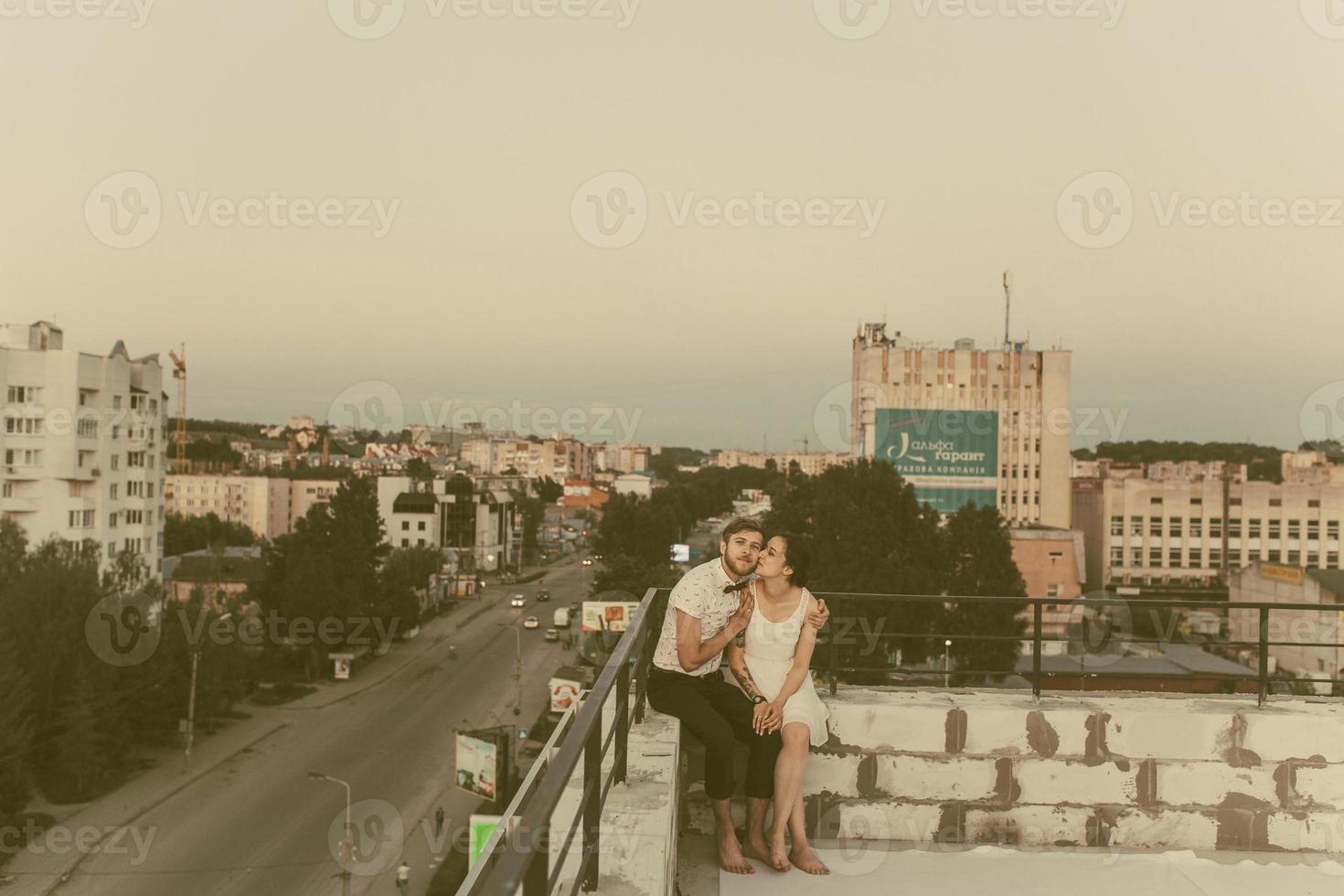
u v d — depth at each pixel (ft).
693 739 16.70
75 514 194.39
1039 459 270.87
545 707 183.52
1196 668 77.30
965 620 116.88
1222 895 15.12
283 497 463.83
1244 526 266.98
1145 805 17.20
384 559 296.71
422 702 189.26
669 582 242.78
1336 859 16.72
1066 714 17.21
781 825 14.64
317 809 125.80
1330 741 17.11
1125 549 270.67
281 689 197.77
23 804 118.73
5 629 121.39
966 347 274.16
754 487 508.94
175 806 124.98
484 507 404.57
